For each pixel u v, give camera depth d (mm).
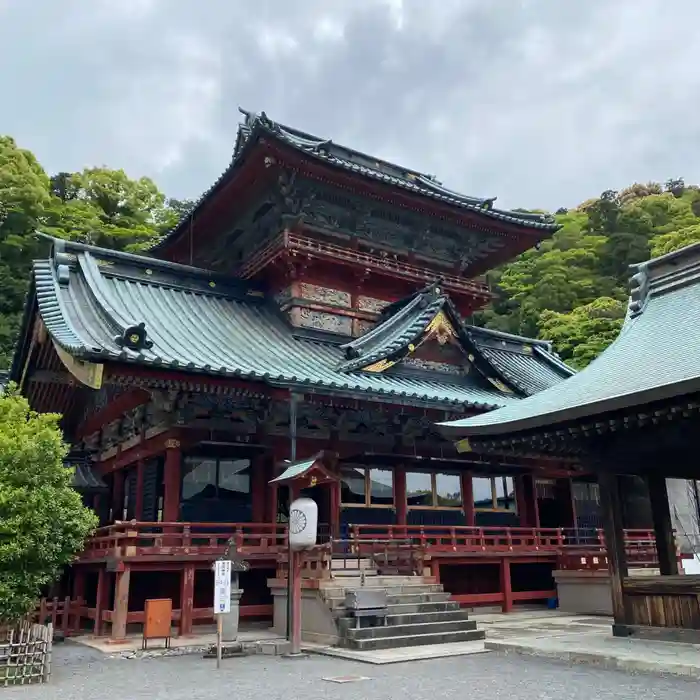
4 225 51500
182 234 30250
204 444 20703
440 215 29453
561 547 24531
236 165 25250
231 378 19031
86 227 56156
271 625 19016
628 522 31594
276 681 11078
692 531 31953
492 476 27094
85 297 22750
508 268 76000
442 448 25156
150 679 11547
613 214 77688
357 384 21234
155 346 19594
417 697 9453
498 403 24281
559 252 74625
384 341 24656
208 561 17906
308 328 26016
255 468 21859
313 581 16375
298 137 31125
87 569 19609
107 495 26094
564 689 9781
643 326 16703
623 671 11258
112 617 16734
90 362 17297
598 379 14508
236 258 30891
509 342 34750
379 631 14875
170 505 19812
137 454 22281
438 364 25875
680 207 80188
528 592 23594
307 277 26688
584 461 15727
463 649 14188
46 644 11656
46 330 22578
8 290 48062
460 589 22906
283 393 20047
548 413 13070
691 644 12867
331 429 22984
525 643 13719
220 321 24500
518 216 31312
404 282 28844
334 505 22078
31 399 26828
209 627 18469
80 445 27891
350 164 26078
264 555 18781
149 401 21500
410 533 24047
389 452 23984
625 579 14664
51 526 13523
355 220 28359
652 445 14570
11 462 13547
